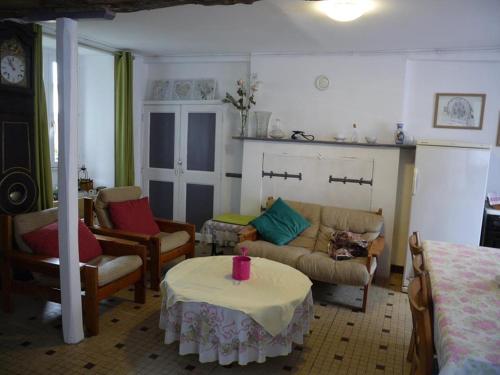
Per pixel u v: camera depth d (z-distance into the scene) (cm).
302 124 480
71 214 269
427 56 428
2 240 311
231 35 406
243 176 495
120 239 365
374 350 288
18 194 343
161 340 289
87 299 288
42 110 377
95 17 253
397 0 278
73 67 261
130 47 480
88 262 330
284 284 278
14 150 337
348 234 403
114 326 306
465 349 144
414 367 204
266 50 473
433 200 391
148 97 556
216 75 523
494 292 203
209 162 534
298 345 290
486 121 425
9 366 251
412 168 450
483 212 388
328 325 324
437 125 440
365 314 347
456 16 309
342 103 463
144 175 563
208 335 245
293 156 473
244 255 307
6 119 329
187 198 550
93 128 529
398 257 463
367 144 436
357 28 358
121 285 316
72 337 278
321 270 353
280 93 485
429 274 227
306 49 455
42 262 294
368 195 449
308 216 443
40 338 284
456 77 430
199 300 246
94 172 538
